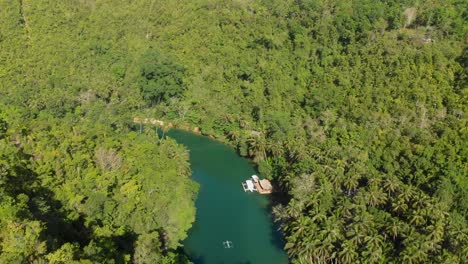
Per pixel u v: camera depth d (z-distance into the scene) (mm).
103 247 83125
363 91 153000
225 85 185500
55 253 71312
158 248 95562
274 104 168375
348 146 137250
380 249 99188
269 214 130250
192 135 178000
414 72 149125
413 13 169125
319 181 122375
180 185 117438
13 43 172000
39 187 96438
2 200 80812
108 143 121125
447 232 102562
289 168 136250
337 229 104562
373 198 115125
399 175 125750
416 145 130125
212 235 120562
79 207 98438
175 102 183750
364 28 168500
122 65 188750
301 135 152125
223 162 158750
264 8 199250
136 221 100688
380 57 158375
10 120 129250
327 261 104812
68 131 122938
